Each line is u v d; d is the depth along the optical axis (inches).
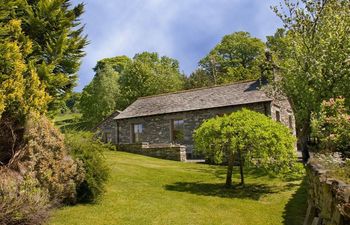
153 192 402.3
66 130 372.8
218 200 380.2
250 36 2106.3
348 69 483.5
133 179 468.4
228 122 436.8
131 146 836.0
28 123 310.5
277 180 496.1
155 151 786.2
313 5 561.3
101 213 302.8
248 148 430.0
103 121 1140.5
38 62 445.1
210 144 446.6
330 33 522.9
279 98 658.2
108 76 1796.3
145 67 1706.4
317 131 283.0
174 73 1968.5
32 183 260.5
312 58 525.3
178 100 957.2
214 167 629.0
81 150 344.5
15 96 324.8
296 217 313.4
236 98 815.1
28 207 244.7
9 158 320.8
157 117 935.0
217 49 2129.7
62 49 447.2
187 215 315.6
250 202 375.6
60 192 301.3
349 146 251.3
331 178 195.6
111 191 387.5
